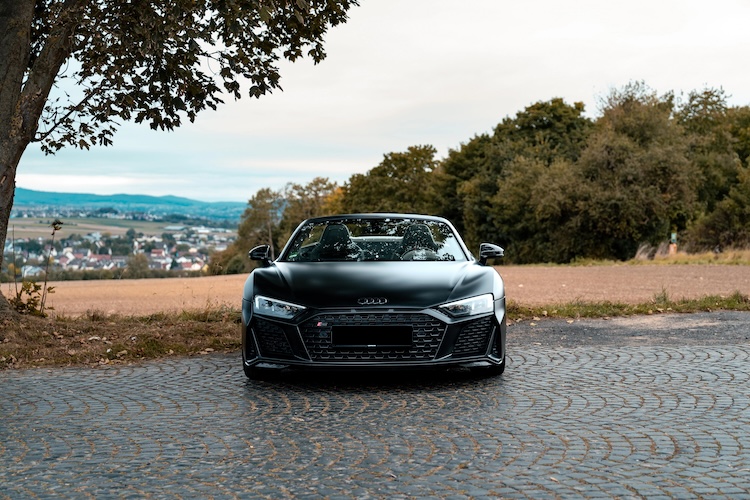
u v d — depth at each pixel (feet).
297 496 13.16
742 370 25.41
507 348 30.91
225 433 17.81
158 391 23.17
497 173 218.18
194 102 37.63
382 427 18.21
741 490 13.16
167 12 29.73
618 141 163.02
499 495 13.05
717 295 49.26
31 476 14.53
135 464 15.29
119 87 33.83
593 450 15.89
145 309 56.75
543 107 224.53
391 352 22.53
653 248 133.08
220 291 84.17
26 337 31.99
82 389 23.65
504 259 204.74
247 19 28.76
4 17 33.35
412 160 297.94
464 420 18.83
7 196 33.73
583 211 163.43
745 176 189.06
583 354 29.25
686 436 16.96
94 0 33.14
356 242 27.25
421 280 23.76
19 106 33.40
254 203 401.49
